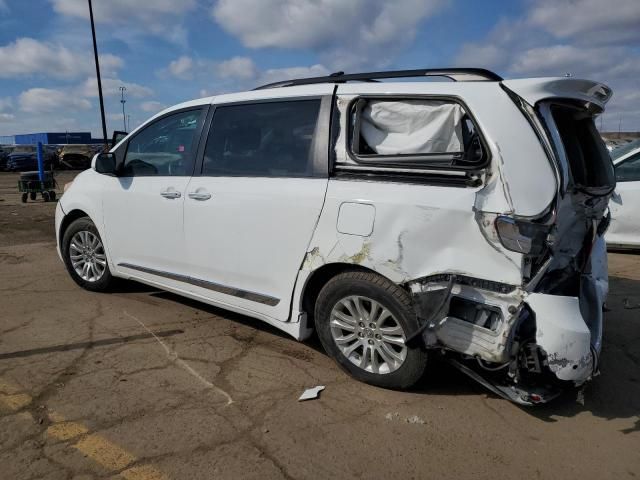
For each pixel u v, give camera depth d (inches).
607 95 134.6
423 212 116.6
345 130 133.2
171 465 101.7
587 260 127.7
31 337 161.9
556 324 107.0
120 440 109.1
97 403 123.3
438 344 119.0
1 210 483.8
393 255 120.9
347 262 128.1
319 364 146.2
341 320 135.8
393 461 104.7
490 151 112.0
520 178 108.7
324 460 104.5
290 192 138.1
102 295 204.1
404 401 127.0
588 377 111.6
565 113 131.3
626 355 158.4
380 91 130.3
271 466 102.3
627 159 285.7
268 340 162.1
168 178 169.9
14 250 295.1
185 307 190.5
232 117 157.9
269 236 142.9
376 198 123.4
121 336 163.3
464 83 121.3
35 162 1305.4
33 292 208.1
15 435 110.0
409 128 126.3
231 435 111.7
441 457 106.2
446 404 126.1
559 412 124.4
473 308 114.1
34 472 98.8
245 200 147.2
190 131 168.1
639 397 132.7
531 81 115.2
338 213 129.0
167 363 145.2
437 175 118.0
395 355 127.6
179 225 165.2
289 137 143.9
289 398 127.4
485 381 119.6
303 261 136.9
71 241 208.4
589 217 128.5
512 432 115.4
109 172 183.8
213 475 99.3
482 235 110.4
